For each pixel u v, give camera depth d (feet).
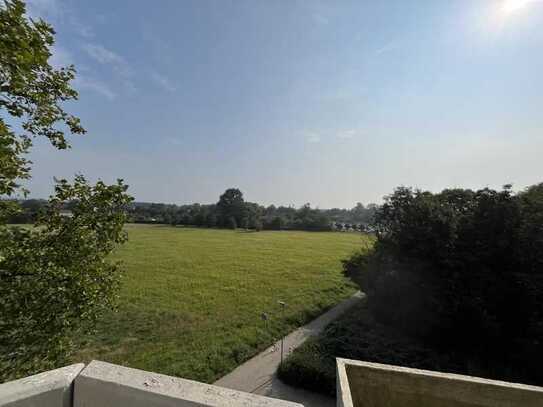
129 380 4.67
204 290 68.28
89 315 16.22
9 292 13.89
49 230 15.89
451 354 36.04
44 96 13.78
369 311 54.19
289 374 31.12
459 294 36.63
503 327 34.14
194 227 293.64
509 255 36.63
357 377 13.44
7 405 4.20
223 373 32.94
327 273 91.71
